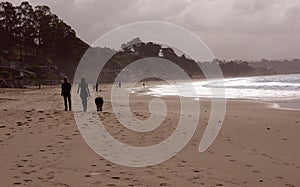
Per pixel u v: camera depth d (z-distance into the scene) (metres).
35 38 123.94
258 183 6.55
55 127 12.22
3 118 14.52
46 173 6.83
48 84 87.69
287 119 17.59
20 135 10.71
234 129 13.50
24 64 110.31
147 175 6.89
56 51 127.44
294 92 49.97
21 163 7.55
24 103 25.67
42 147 9.15
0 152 8.55
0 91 51.28
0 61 102.62
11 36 118.62
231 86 81.50
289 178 6.92
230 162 8.11
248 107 26.67
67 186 6.07
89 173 6.91
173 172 7.15
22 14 120.75
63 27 131.38
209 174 7.06
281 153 9.21
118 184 6.24
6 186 6.00
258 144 10.45
